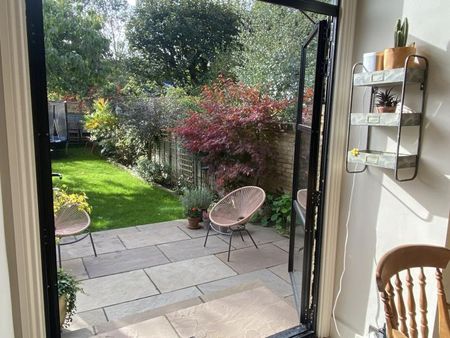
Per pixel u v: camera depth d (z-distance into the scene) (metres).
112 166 6.67
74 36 5.47
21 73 1.17
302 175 2.57
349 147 1.87
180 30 6.47
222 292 2.68
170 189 5.93
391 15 1.62
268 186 4.77
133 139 6.49
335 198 1.94
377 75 1.53
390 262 1.30
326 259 1.99
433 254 1.37
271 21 5.19
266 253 3.53
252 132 4.61
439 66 1.43
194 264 3.23
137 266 3.16
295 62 4.83
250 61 5.50
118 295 2.63
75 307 2.31
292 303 2.51
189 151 5.25
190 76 6.78
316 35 2.07
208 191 4.70
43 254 1.34
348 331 1.97
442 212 1.48
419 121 1.51
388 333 1.18
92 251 3.49
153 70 6.70
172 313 2.36
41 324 1.34
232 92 4.90
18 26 1.14
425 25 1.47
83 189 5.57
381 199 1.73
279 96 4.95
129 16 6.24
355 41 1.80
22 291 1.28
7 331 1.20
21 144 1.20
